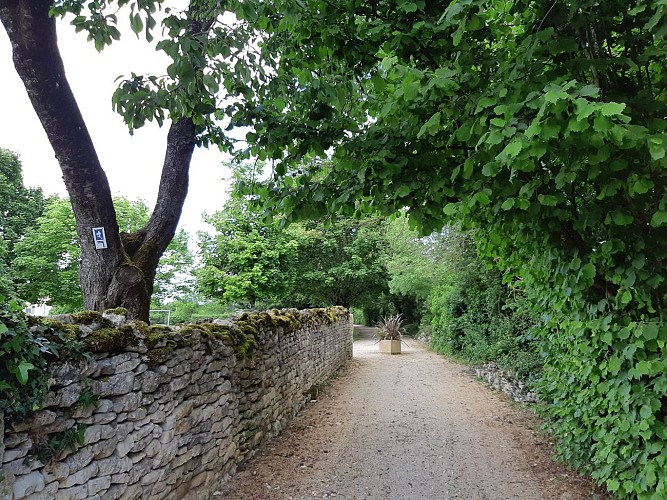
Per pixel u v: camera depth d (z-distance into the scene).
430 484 4.29
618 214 2.63
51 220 18.25
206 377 3.99
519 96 2.46
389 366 13.25
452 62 3.04
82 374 2.44
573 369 4.18
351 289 25.02
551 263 3.60
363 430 6.22
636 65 2.51
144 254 4.75
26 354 2.02
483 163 2.90
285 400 6.57
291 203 3.89
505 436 5.88
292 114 4.04
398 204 3.54
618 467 3.28
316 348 9.33
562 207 3.01
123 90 3.19
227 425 4.40
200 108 3.75
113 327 2.80
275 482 4.33
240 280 16.50
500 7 3.07
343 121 3.74
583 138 2.12
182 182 5.04
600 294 3.42
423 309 23.34
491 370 9.90
